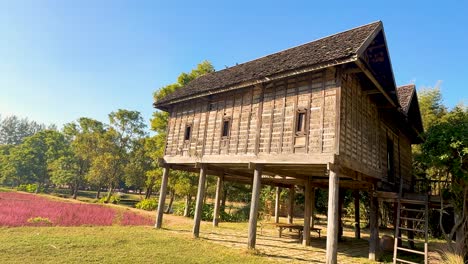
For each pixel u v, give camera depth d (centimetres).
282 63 1132
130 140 4003
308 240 1266
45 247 852
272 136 1058
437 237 1734
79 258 766
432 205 1035
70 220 1514
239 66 1573
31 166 4906
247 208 2483
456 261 898
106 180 3909
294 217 2800
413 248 1227
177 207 2495
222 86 1237
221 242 1175
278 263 878
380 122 1252
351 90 1009
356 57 830
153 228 1417
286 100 1056
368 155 1093
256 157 1080
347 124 945
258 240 1320
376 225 1077
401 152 1527
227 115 1263
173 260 824
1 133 9475
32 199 2769
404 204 1229
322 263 912
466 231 930
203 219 2139
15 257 737
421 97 2248
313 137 941
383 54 1052
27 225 1272
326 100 941
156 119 2541
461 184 905
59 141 5241
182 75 2538
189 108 1484
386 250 1241
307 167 1061
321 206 2334
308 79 1013
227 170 1427
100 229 1259
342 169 911
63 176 4075
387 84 1112
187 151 1404
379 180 1174
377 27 967
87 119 4484
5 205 2011
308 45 1248
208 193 2517
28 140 5359
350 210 2541
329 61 892
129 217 1839
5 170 4800
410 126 1456
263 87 1145
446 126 945
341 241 1493
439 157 899
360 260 1036
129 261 778
